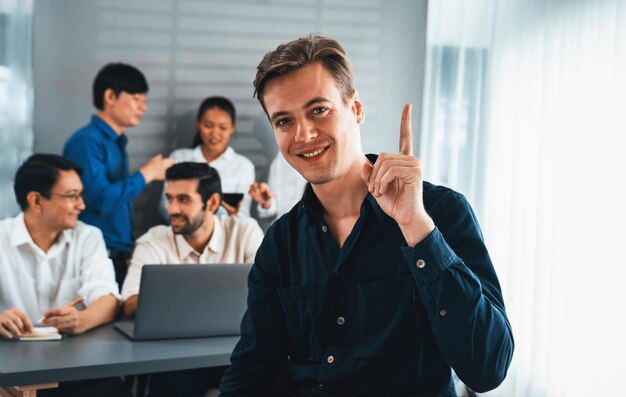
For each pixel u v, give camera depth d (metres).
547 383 3.43
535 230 3.64
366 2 4.68
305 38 1.36
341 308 1.42
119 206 3.97
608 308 3.07
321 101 1.30
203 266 2.45
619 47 3.05
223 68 4.45
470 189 4.30
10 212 4.00
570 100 3.39
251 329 1.54
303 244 1.47
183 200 3.05
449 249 1.25
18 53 4.00
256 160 4.54
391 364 1.38
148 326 2.39
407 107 1.32
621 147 3.04
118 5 4.22
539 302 3.53
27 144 4.04
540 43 3.69
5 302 2.79
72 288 2.87
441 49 4.59
